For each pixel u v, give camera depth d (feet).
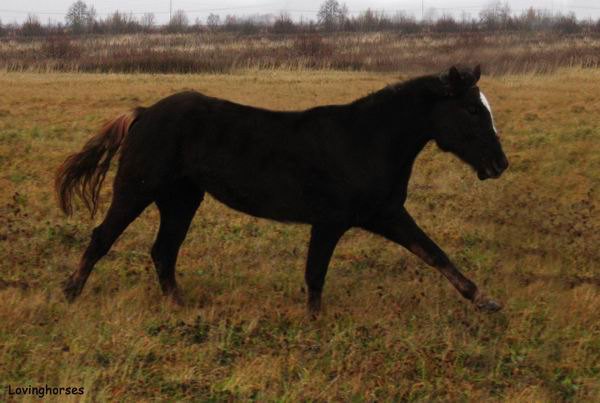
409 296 23.47
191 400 16.25
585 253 28.81
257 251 28.32
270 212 22.07
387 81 89.15
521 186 39.65
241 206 22.38
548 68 98.27
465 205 35.68
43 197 35.78
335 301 23.22
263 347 19.15
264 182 21.71
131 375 17.26
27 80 91.45
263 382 17.03
